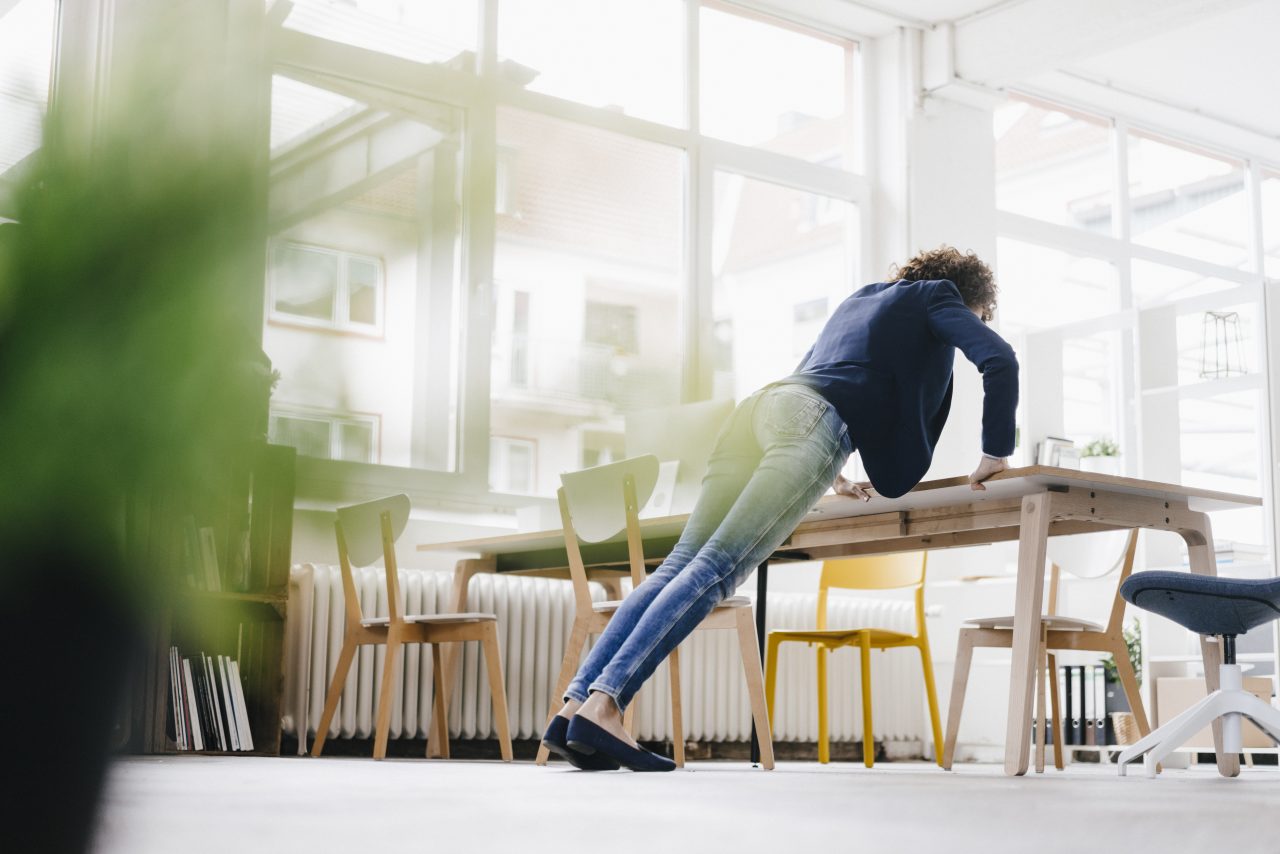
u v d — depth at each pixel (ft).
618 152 18.97
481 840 2.85
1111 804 4.78
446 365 16.83
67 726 1.37
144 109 1.21
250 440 1.29
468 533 16.51
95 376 1.19
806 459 8.45
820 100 20.90
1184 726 9.92
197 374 1.23
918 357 9.02
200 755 12.31
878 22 20.71
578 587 11.22
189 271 1.21
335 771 8.46
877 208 20.92
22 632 1.28
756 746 14.42
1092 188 23.63
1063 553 12.50
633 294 18.78
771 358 19.93
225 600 1.53
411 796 4.83
